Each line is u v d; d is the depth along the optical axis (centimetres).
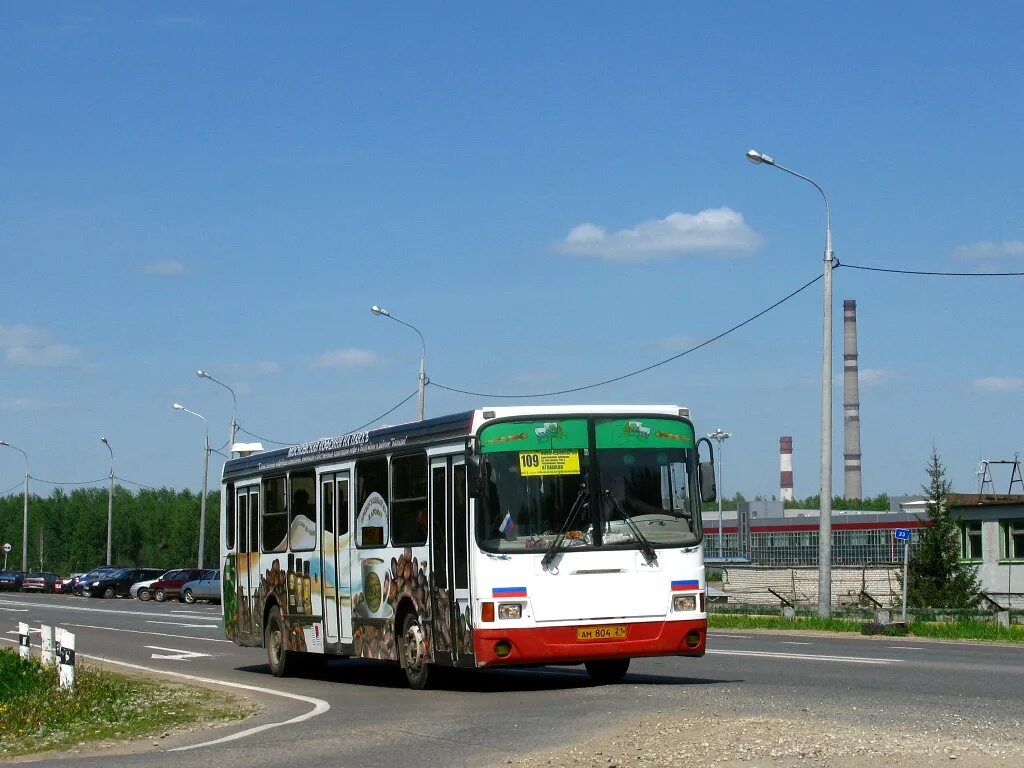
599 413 1633
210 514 12656
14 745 1421
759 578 5547
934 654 2286
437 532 1670
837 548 7638
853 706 1359
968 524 5272
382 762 1109
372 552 1842
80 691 1788
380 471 1825
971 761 973
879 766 958
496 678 1914
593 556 1595
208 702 1741
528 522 1585
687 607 1628
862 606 4575
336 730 1355
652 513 1633
